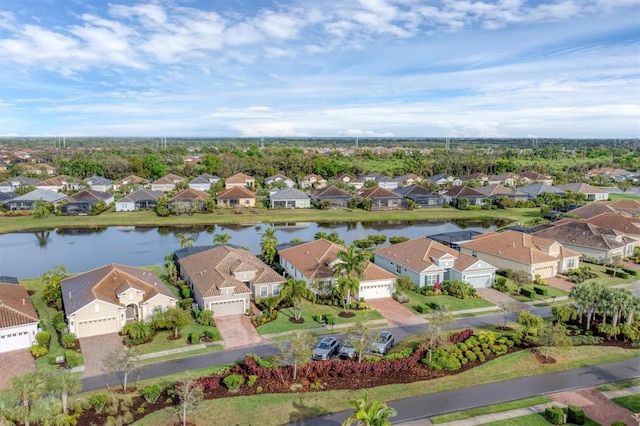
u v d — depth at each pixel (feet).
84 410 110.52
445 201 478.59
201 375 127.34
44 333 144.87
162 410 111.14
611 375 132.26
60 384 105.29
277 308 181.57
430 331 142.61
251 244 293.02
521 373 132.57
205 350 145.28
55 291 178.19
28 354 140.87
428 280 209.05
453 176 650.84
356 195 466.29
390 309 184.03
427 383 125.90
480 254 249.55
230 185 525.34
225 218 376.89
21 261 252.01
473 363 137.59
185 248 242.17
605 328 156.87
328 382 125.80
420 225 376.27
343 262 184.24
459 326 167.94
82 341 149.38
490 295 202.49
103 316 153.69
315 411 112.06
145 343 148.66
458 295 198.18
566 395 120.88
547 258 228.43
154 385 116.67
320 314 176.35
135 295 161.89
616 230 286.46
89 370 131.23
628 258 265.95
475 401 117.39
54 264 246.27
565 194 456.86
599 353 145.69
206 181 529.04
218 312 172.65
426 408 113.91
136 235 320.09
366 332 135.13
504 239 248.52
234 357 141.38
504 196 472.44
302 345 126.21
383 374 130.62
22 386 102.27
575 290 168.04
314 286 186.80
